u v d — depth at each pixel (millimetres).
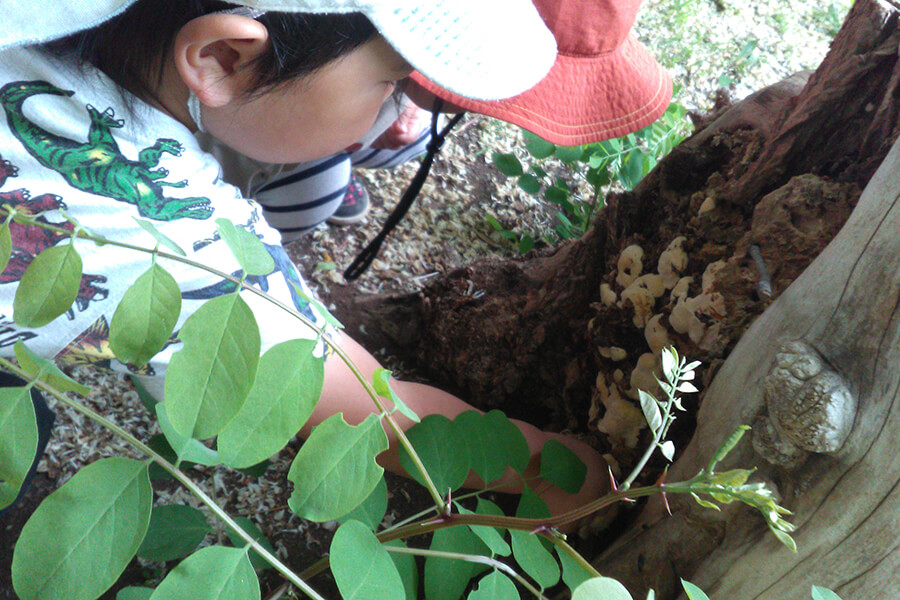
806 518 861
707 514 959
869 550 826
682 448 1186
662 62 2670
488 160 2230
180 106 941
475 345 1580
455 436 936
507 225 2049
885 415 765
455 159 2205
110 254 808
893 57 1044
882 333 765
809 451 821
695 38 2844
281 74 859
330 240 1901
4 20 698
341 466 585
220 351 513
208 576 545
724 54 2859
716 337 1119
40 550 522
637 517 1178
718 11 3117
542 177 1961
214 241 852
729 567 975
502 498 1406
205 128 1003
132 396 1485
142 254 816
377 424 606
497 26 897
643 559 1101
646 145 2109
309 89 888
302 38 824
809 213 1080
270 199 1646
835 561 857
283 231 1765
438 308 1639
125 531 542
